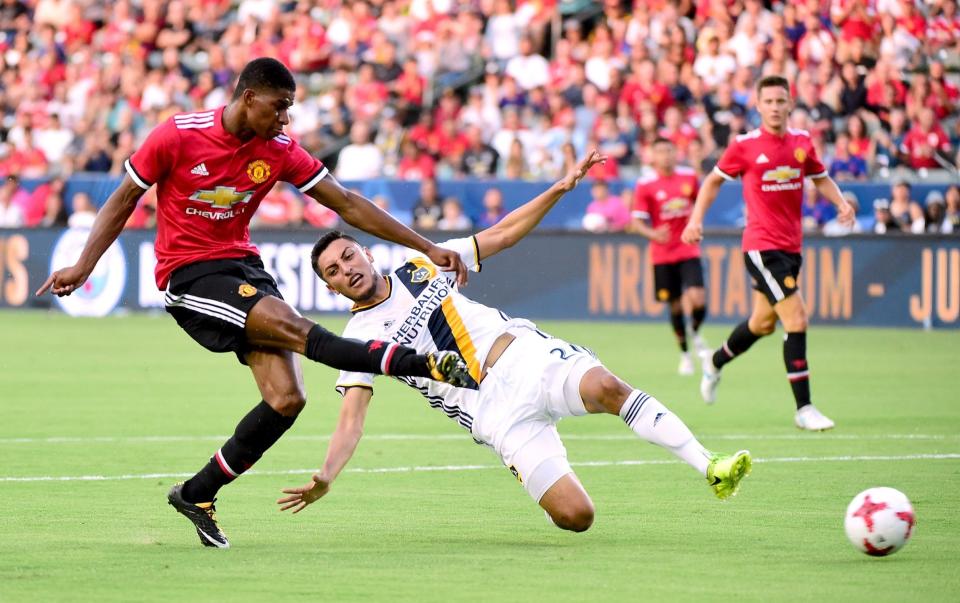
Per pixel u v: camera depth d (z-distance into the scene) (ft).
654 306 200.44
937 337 184.03
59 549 57.47
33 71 253.85
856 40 218.18
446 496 73.05
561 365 59.77
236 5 264.31
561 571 52.37
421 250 62.13
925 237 192.34
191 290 59.21
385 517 66.44
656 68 222.89
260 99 57.11
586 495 59.57
